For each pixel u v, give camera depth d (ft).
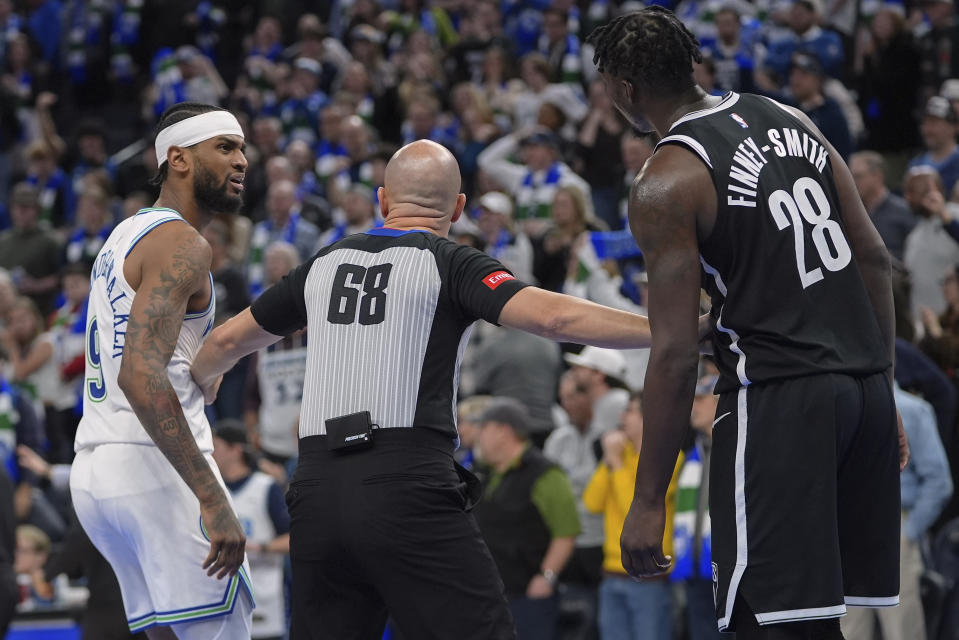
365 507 14.84
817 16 53.36
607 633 30.83
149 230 17.03
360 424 15.01
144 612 17.80
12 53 81.10
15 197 54.49
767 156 13.57
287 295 16.42
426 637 14.98
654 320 13.21
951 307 33.27
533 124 54.34
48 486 42.04
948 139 43.04
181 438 16.10
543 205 45.78
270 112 68.03
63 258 54.29
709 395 29.01
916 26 55.21
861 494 13.62
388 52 68.74
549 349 38.96
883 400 13.56
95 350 17.43
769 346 13.21
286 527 30.71
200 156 17.81
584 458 34.94
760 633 13.16
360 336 15.34
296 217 48.75
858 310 13.64
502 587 15.40
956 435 31.22
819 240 13.52
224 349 16.92
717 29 52.21
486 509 31.50
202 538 16.99
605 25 14.53
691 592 28.99
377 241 16.02
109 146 78.59
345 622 15.51
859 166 39.52
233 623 17.11
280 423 39.78
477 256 15.56
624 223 44.78
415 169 16.43
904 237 38.78
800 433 13.00
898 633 26.66
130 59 82.02
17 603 30.14
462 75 62.49
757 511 13.08
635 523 13.21
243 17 80.59
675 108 14.11
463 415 35.86
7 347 46.03
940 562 29.40
